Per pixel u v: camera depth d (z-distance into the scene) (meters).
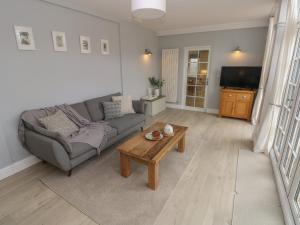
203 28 4.80
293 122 1.98
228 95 4.46
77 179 2.25
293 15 2.16
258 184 2.11
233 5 3.11
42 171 2.44
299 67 2.06
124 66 4.32
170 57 5.53
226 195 1.95
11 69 2.28
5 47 2.19
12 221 1.66
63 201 1.89
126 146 2.20
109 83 3.94
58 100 2.93
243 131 3.73
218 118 4.66
